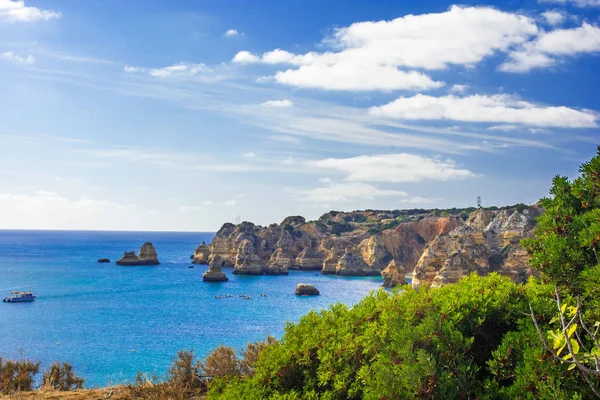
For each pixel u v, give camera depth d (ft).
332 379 29.09
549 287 29.50
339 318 33.42
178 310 272.72
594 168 29.84
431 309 28.50
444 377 23.81
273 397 29.04
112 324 222.89
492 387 24.56
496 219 356.59
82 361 147.64
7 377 45.47
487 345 28.40
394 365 25.38
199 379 43.42
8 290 355.15
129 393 39.45
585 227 27.84
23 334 196.34
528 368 23.34
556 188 31.32
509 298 29.63
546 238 29.32
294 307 290.76
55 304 290.56
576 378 22.59
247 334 199.21
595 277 24.22
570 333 17.71
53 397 38.32
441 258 322.55
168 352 162.30
